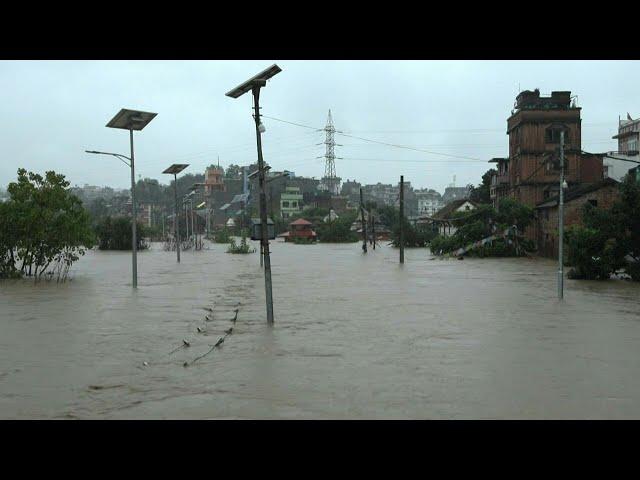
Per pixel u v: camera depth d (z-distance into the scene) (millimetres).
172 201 148000
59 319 17250
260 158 16297
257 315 17906
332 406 9016
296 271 35469
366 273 33812
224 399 9398
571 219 41938
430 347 13227
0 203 28453
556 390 9844
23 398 9523
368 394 9633
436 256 51594
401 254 41562
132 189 25297
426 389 9898
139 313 18359
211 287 26047
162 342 13898
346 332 15078
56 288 25484
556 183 50406
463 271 34906
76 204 30781
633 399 9359
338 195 138750
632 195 28344
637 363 11719
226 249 68562
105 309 19234
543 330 15336
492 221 50094
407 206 180875
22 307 19703
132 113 23453
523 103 51531
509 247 47812
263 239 16391
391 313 18266
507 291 24281
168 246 66812
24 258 28406
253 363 11758
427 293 23625
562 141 21656
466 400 9297
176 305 20156
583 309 19078
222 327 15867
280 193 127500
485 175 79250
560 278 21453
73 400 9406
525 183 50938
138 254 57688
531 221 48750
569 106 51250
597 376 10719
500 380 10453
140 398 9484
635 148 59375
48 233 28312
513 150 54594
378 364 11648
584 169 51000
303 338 14289
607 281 28438
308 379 10523
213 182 148875
